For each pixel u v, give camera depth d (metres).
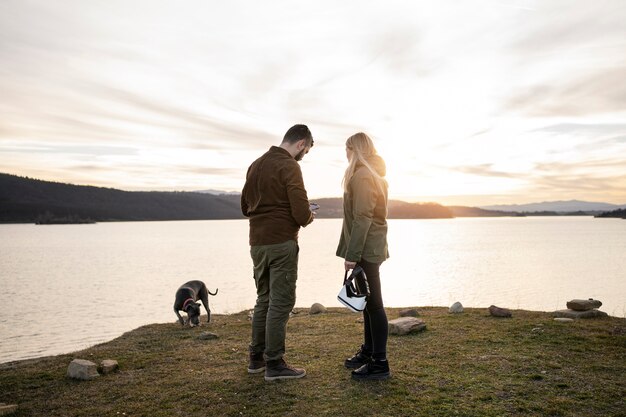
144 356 4.77
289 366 3.75
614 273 52.50
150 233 198.38
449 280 46.69
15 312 27.77
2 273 56.88
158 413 3.09
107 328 21.59
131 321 23.94
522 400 3.11
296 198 3.48
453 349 4.52
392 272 55.88
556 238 148.12
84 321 24.02
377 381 3.56
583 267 60.28
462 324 5.79
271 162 3.61
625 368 3.77
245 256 84.88
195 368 4.21
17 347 16.88
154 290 39.75
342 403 3.13
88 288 41.50
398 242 131.00
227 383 3.67
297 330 5.88
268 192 3.56
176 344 5.39
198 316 7.20
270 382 3.63
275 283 3.63
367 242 3.46
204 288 7.95
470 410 2.97
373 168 3.46
